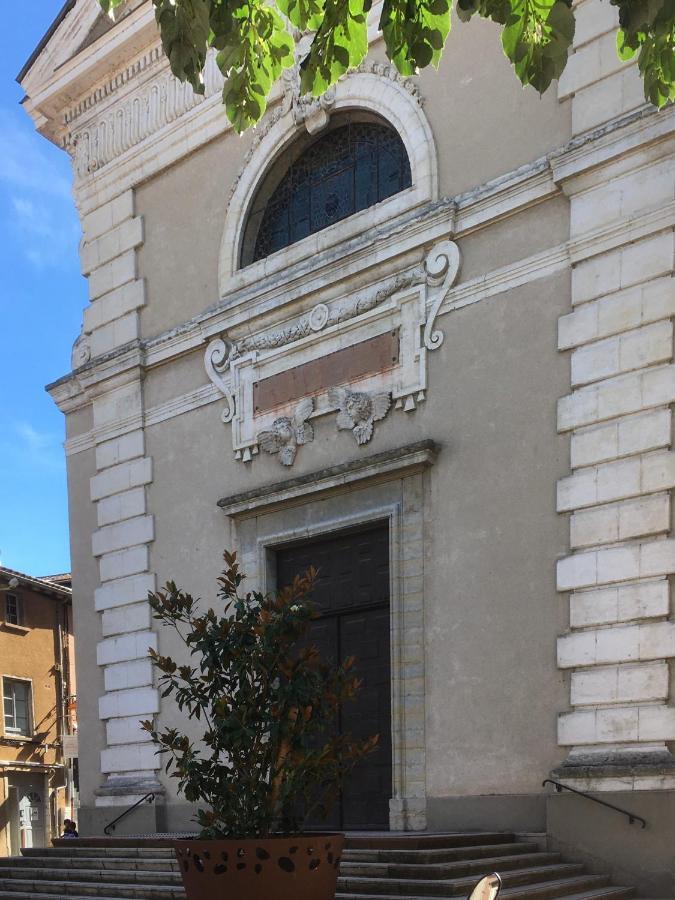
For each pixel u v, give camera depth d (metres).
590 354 9.91
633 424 9.51
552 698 9.66
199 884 6.50
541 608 9.90
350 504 11.77
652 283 9.59
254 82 6.61
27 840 27.52
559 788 9.27
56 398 16.02
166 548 13.98
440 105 11.70
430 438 11.07
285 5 6.33
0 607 28.38
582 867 8.99
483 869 8.47
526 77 5.81
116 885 9.88
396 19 6.02
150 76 15.16
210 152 14.46
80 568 15.20
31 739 28.28
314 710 7.07
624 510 9.43
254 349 13.20
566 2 5.50
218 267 13.99
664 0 5.34
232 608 12.88
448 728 10.41
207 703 7.23
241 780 6.83
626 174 9.88
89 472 15.37
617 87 10.11
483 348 10.82
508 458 10.42
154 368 14.62
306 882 6.48
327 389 12.22
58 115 16.44
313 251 12.73
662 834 8.62
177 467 14.04
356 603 11.78
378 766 11.18
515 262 10.70
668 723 8.81
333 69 6.27
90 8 15.38
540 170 10.48
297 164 13.67
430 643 10.74
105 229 15.62
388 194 12.45
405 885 7.96
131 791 13.57
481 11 5.73
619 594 9.32
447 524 10.80
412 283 11.53
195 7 5.75
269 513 12.67
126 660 14.20
